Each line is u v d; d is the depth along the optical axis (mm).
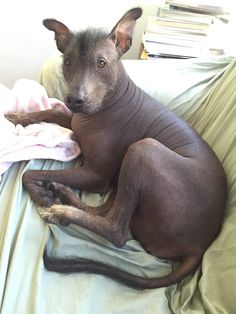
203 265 490
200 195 500
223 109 596
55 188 525
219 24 755
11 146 522
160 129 558
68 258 492
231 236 492
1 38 905
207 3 736
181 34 746
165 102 660
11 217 480
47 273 474
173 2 729
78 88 492
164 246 512
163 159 490
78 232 505
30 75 959
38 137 543
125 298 474
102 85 519
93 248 496
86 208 528
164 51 733
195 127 645
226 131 582
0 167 511
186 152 532
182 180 496
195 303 473
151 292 476
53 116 610
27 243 482
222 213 521
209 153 548
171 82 666
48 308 442
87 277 480
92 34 517
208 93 647
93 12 869
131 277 484
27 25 887
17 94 634
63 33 545
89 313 452
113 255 497
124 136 551
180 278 488
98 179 547
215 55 723
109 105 546
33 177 519
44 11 870
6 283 443
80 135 565
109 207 539
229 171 552
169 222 494
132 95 560
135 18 535
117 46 545
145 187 483
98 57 507
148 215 502
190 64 683
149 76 668
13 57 935
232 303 457
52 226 493
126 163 482
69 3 858
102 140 542
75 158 575
